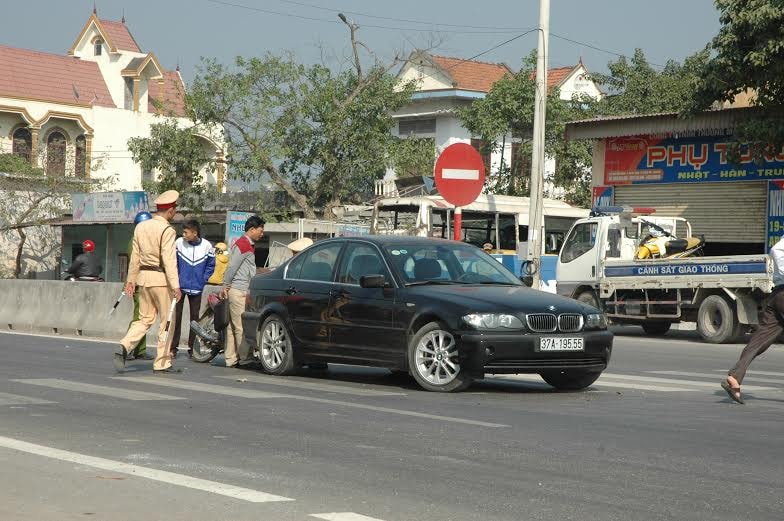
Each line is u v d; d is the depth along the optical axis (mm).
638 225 28359
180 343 22359
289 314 15109
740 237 33875
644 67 50344
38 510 6793
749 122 30172
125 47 83938
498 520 6648
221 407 11586
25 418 10602
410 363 13609
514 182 53812
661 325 28938
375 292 14109
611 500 7238
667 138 35938
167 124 50125
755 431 10430
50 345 20969
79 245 57250
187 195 49875
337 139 48406
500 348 12922
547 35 30531
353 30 48906
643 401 12859
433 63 63812
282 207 49531
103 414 10930
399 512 6812
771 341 12727
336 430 10070
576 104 52719
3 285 28328
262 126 47250
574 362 13297
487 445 9336
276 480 7770
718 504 7164
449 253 14727
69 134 76625
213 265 17859
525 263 16297
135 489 7406
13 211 56969
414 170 53406
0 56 75375
